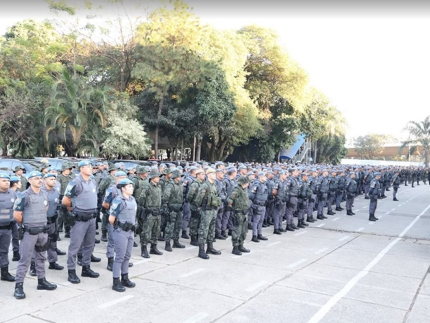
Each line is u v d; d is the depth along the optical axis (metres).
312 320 5.44
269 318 5.45
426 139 56.06
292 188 12.33
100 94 22.31
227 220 10.86
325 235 11.89
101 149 23.83
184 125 26.69
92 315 5.36
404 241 11.32
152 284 6.73
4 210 6.49
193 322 5.23
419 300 6.37
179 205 9.23
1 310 5.43
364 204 20.50
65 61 30.36
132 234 6.57
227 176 11.32
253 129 29.64
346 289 6.80
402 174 36.53
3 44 30.53
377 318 5.58
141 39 25.80
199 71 24.64
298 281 7.16
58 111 21.73
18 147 24.03
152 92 25.94
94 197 6.95
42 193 6.25
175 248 9.42
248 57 33.50
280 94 33.97
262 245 10.16
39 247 6.13
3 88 24.91
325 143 53.38
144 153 23.80
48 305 5.66
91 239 7.02
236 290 6.55
